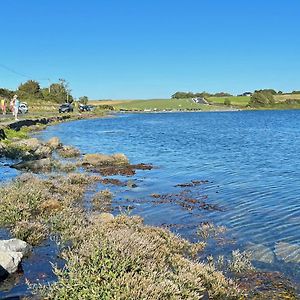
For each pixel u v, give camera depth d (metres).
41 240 11.24
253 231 13.52
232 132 67.88
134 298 6.60
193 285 8.02
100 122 93.94
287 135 62.25
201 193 19.73
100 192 18.72
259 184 22.22
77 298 6.80
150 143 47.62
